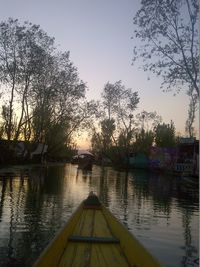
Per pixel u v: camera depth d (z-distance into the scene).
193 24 26.92
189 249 12.16
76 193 26.80
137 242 7.67
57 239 7.70
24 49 50.19
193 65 27.31
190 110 64.62
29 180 34.81
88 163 65.81
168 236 13.98
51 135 69.62
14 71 50.56
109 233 10.54
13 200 21.20
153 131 84.38
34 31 50.28
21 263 9.74
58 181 37.00
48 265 6.66
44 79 54.72
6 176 37.03
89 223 11.88
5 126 54.72
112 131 88.62
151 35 27.89
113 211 19.56
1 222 14.84
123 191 31.05
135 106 79.69
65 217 16.48
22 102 54.28
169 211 20.84
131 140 84.62
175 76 27.98
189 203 25.17
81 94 59.47
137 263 7.35
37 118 60.56
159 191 32.97
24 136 59.12
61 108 62.34
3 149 51.53
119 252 8.52
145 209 21.08
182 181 43.66
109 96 79.62
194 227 16.20
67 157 121.69
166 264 10.46
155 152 72.38
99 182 39.31
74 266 7.50
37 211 17.83
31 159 64.62
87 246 8.89
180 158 59.03
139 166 80.38
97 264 7.66
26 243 11.73
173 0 26.73
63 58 55.78
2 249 10.95
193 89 27.50
